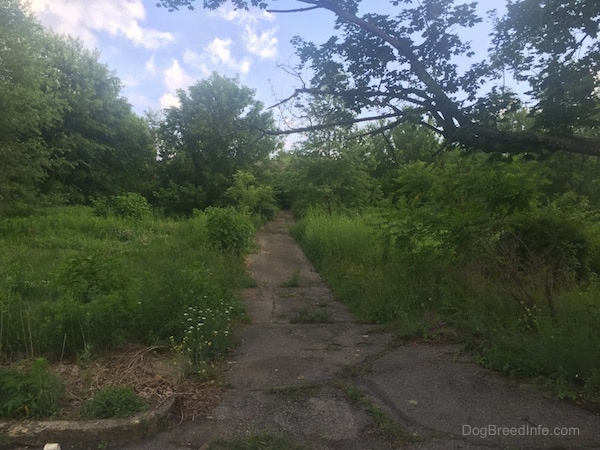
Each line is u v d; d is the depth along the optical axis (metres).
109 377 4.40
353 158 21.17
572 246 8.18
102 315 5.09
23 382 3.72
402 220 8.48
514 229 7.81
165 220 20.83
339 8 4.77
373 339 6.03
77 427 3.44
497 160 4.55
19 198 16.28
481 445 3.37
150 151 33.50
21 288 6.53
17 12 16.48
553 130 4.22
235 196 25.66
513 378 4.56
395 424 3.66
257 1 5.05
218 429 3.65
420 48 4.73
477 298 6.50
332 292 9.09
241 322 6.73
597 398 4.02
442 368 4.88
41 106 17.86
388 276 8.06
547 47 4.47
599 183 8.78
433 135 5.37
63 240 12.78
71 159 27.00
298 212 26.34
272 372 4.79
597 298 6.50
